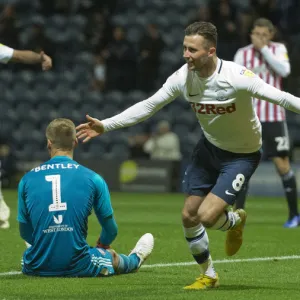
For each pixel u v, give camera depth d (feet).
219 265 66.44
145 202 150.71
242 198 91.86
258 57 99.71
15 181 188.75
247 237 89.35
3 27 203.82
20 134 208.13
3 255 70.79
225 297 49.75
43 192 55.62
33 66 217.97
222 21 199.11
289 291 52.70
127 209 132.98
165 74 211.00
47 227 55.67
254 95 52.75
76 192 55.77
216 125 54.29
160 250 76.13
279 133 99.86
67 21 223.92
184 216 54.34
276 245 81.35
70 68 218.59
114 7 221.87
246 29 199.41
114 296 49.62
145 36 205.87
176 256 71.77
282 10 217.15
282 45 99.66
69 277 56.49
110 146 206.18
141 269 62.75
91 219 110.01
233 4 212.43
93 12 220.23
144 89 207.51
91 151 205.87
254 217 119.85
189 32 52.11
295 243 83.41
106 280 55.93
